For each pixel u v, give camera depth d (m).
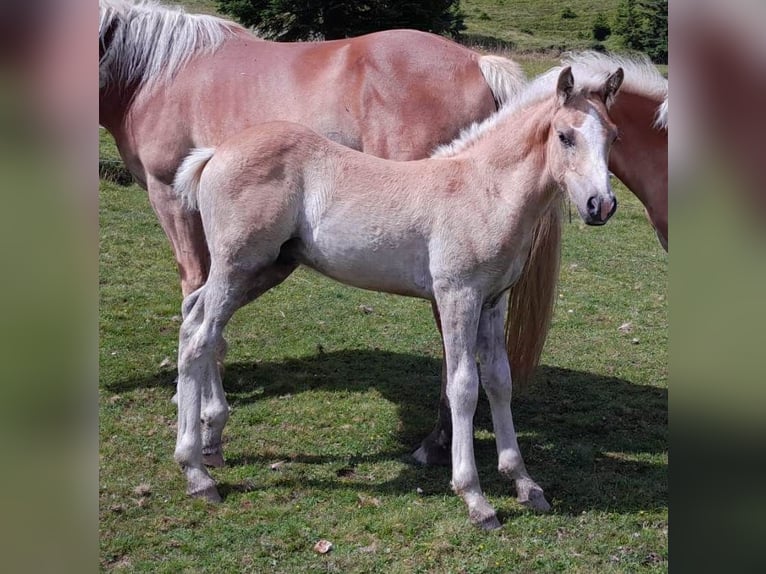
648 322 6.72
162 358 5.61
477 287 3.61
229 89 4.61
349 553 3.46
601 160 3.26
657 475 4.21
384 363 5.73
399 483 4.07
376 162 3.78
